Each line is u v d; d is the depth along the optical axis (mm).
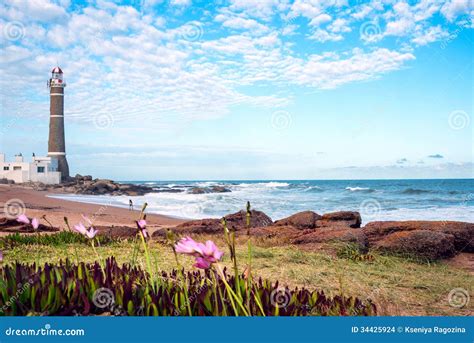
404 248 10125
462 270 8703
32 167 73625
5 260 8102
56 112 81125
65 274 4176
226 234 3166
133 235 14438
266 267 7727
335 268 7699
